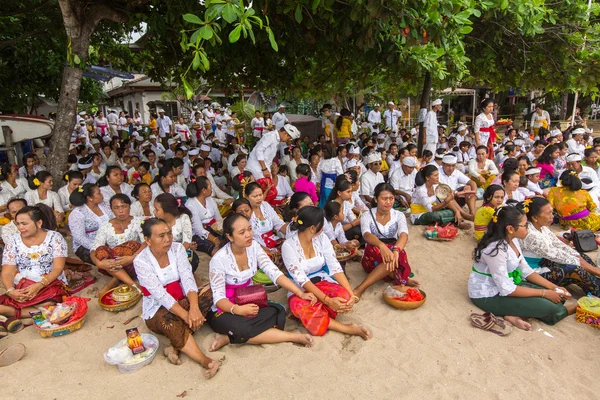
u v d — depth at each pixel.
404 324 3.81
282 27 6.47
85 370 3.18
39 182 5.91
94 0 6.45
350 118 12.73
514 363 3.24
